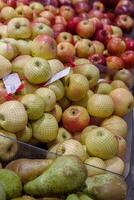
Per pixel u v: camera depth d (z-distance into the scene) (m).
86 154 0.83
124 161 0.90
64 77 0.94
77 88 0.91
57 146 0.85
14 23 1.00
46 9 1.35
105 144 0.81
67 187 0.63
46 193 0.65
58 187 0.63
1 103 0.86
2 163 0.73
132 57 1.21
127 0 1.59
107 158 0.83
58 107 0.91
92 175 0.69
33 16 1.22
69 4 1.46
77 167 0.64
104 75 1.12
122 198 0.69
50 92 0.87
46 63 0.89
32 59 0.89
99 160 0.81
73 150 0.80
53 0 1.43
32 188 0.65
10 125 0.79
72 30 1.27
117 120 0.94
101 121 0.94
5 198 0.61
